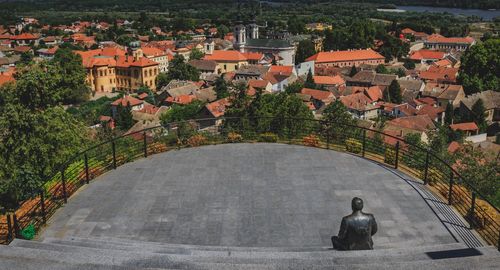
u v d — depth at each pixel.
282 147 23.06
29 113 34.44
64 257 10.67
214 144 23.66
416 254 11.70
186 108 96.62
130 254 11.44
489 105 104.94
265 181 18.89
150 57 170.50
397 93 123.38
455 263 10.29
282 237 14.72
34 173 31.05
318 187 18.27
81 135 36.66
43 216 15.42
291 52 193.25
